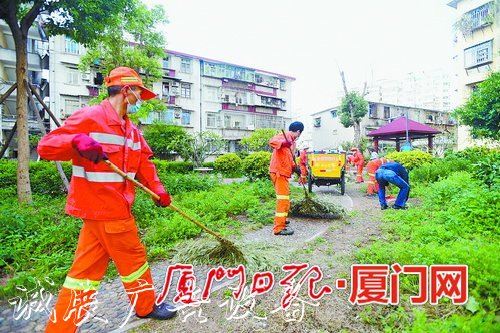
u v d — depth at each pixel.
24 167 6.67
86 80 23.27
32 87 6.88
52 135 2.00
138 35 16.50
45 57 22.03
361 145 27.72
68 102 22.91
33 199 7.14
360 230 4.96
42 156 1.96
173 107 28.16
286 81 37.38
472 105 12.40
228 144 32.12
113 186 2.16
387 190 9.33
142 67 16.50
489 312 2.12
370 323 2.34
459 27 20.22
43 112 21.89
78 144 1.89
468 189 5.88
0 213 4.97
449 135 28.95
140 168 2.54
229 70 32.09
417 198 7.88
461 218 4.36
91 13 7.13
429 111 36.06
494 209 4.29
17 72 6.73
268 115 35.06
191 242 4.27
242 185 10.44
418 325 2.01
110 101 2.28
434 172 9.86
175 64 28.69
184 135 22.36
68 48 22.84
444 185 6.74
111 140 2.18
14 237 4.24
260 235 4.93
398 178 6.31
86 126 2.10
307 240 4.53
